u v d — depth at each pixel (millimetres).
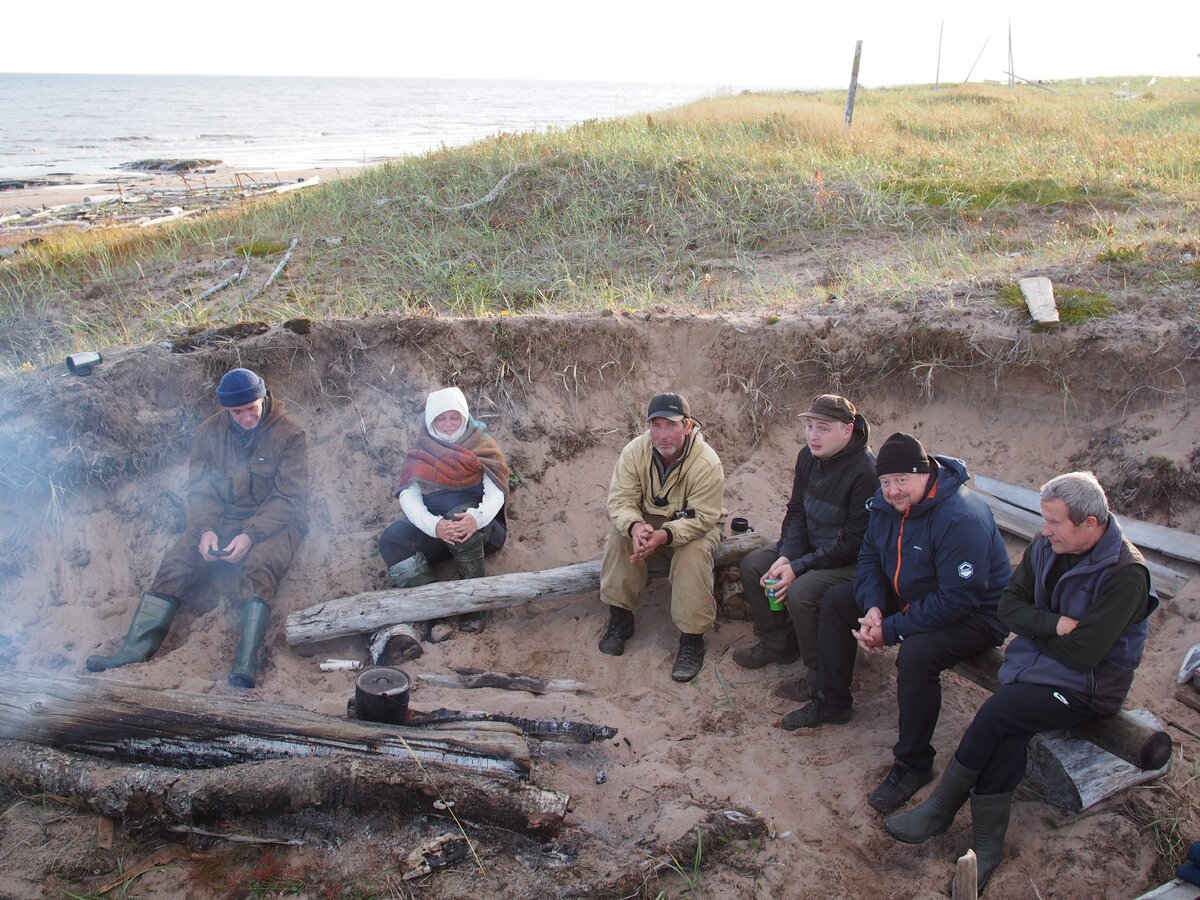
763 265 8969
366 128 58750
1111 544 3268
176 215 16750
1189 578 4777
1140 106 17234
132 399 5980
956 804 3535
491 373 6473
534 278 9000
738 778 3934
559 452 6336
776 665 4734
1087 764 3553
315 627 4828
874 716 4320
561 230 10219
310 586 5445
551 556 5766
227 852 3494
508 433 6336
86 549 5578
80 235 12914
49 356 7441
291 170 28031
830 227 9641
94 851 3492
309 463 6098
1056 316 5883
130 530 5695
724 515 5160
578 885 3324
